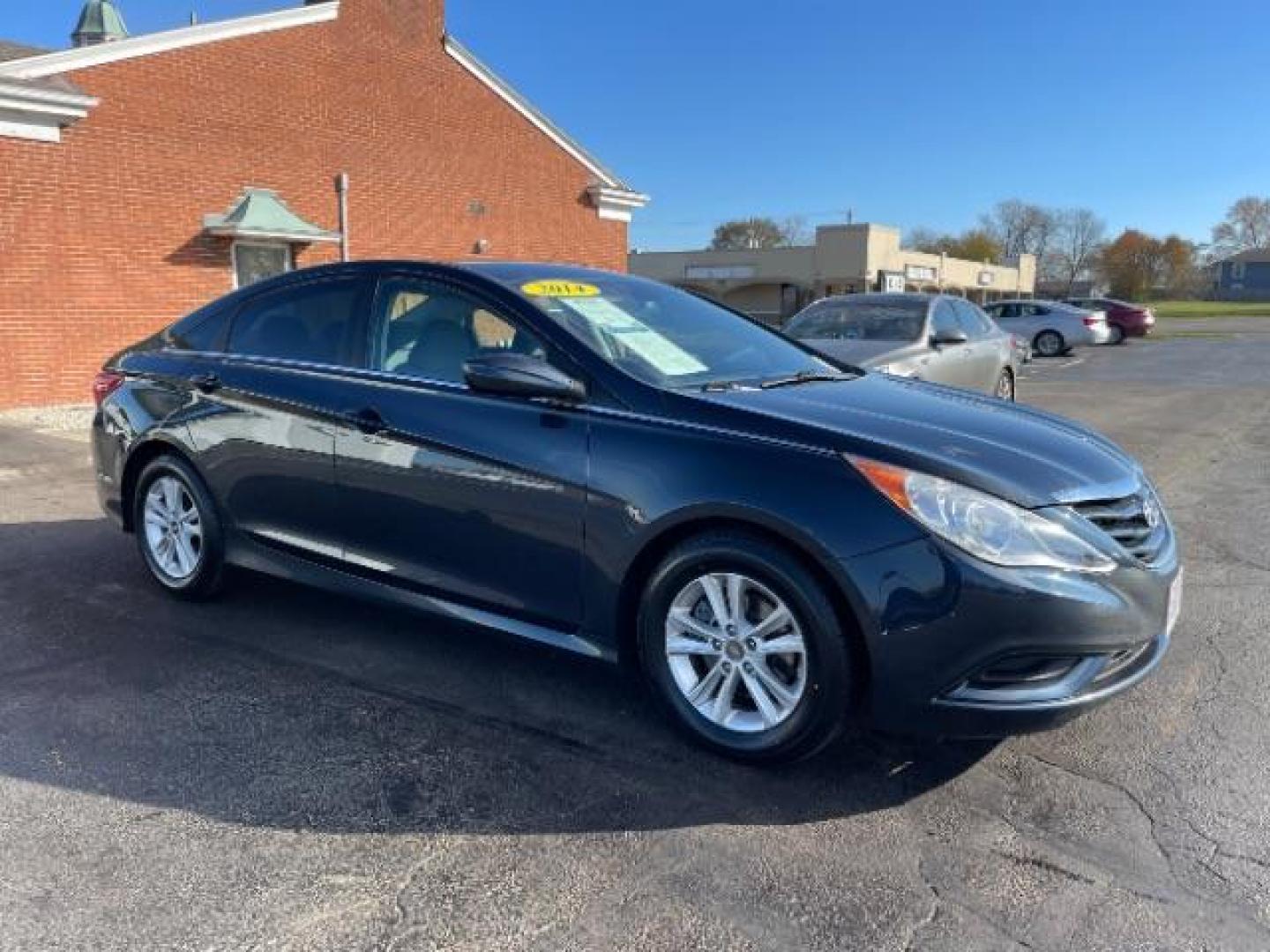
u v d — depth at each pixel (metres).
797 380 3.83
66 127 12.22
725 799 2.96
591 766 3.15
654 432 3.22
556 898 2.49
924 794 3.00
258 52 14.48
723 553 3.05
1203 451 9.52
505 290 3.75
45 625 4.38
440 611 3.75
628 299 4.14
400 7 16.62
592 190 20.92
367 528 3.91
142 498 4.78
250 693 3.68
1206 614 4.67
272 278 4.51
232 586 4.75
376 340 4.01
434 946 2.30
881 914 2.43
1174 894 2.51
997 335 10.54
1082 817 2.88
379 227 16.72
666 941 2.33
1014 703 2.80
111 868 2.59
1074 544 2.86
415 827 2.80
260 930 2.36
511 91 18.75
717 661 3.17
